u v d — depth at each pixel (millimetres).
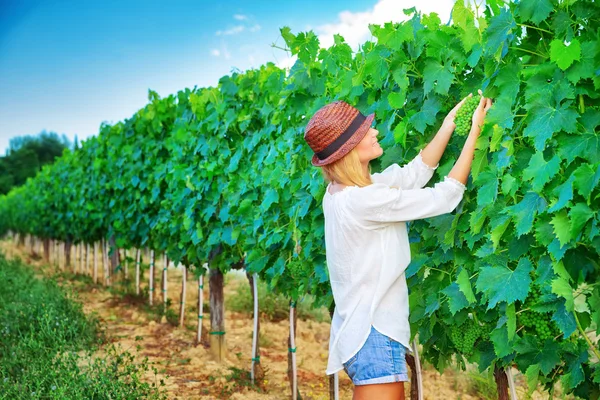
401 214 2547
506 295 2486
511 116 2461
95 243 11406
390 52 3178
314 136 2637
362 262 2584
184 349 6664
